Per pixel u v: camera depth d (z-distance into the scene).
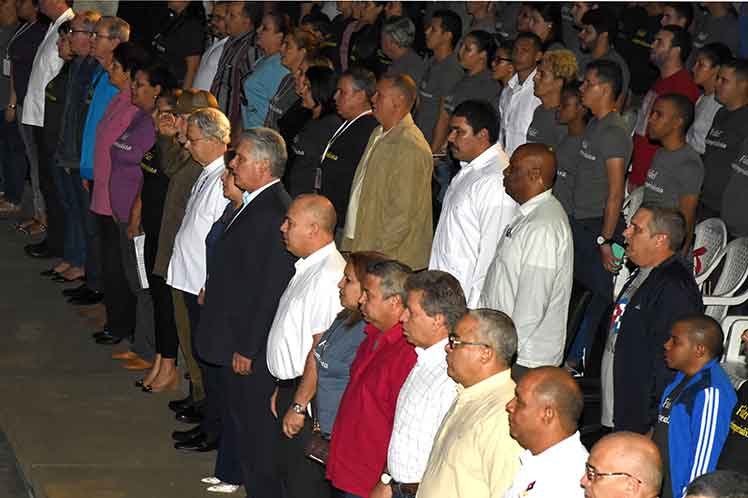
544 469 5.08
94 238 12.20
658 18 13.06
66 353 11.00
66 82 12.48
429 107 11.98
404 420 5.84
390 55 12.25
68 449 9.02
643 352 6.63
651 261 6.67
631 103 12.98
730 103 9.46
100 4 14.29
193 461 8.85
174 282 8.73
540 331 7.05
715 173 9.57
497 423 5.32
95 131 11.10
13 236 14.55
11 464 9.07
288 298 7.12
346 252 8.67
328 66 9.60
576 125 9.12
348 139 8.98
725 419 5.99
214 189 8.52
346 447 6.23
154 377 10.14
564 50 9.77
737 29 12.74
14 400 9.92
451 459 5.42
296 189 9.60
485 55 11.15
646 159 10.52
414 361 6.05
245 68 11.75
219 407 8.86
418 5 14.14
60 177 12.68
